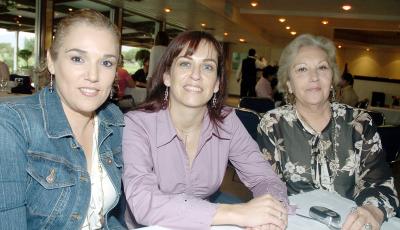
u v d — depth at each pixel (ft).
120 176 4.26
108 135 4.27
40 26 19.11
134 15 28.91
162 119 4.73
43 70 3.92
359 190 5.05
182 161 4.77
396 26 28.17
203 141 4.87
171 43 4.63
